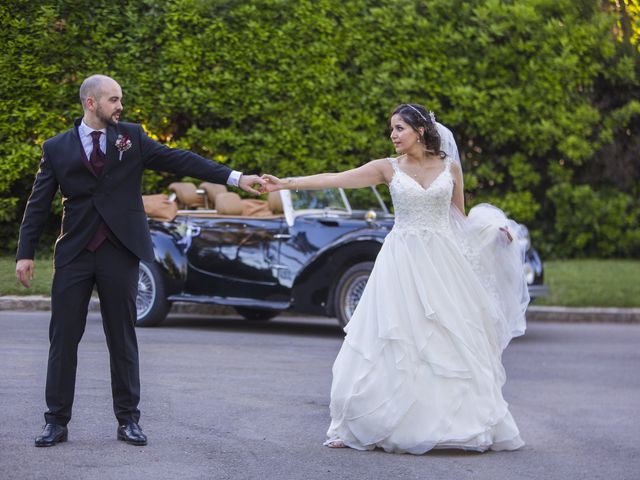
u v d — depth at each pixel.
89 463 5.38
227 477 5.26
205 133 15.01
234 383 7.92
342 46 15.56
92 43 14.62
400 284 6.16
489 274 6.68
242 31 15.09
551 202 18.05
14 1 14.30
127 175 5.81
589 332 12.20
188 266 11.31
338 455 5.84
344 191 12.35
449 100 16.44
